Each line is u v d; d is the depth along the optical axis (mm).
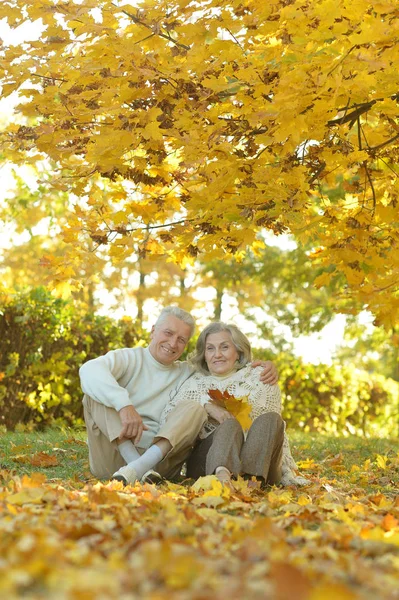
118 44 4027
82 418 9195
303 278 15578
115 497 3137
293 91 3666
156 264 16250
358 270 4836
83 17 4051
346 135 4801
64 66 4406
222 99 4680
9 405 8492
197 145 4207
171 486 3854
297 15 3770
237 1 4094
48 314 8672
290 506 3316
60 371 8766
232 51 4035
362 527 2844
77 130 4562
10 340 8523
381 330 17500
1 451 5434
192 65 4086
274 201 4332
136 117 4172
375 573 2020
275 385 4559
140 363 4613
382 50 3725
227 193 4520
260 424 4137
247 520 2846
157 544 2109
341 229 4938
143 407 4555
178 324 4605
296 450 6785
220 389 4508
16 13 4148
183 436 4191
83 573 1770
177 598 1634
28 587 1719
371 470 5773
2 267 15234
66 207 12562
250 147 4617
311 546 2383
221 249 4977
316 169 4879
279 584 1668
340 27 3568
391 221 4977
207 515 2959
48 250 15383
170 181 5148
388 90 3941
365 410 11727
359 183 5191
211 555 2164
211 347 4582
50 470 4750
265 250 16734
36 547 1969
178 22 4336
